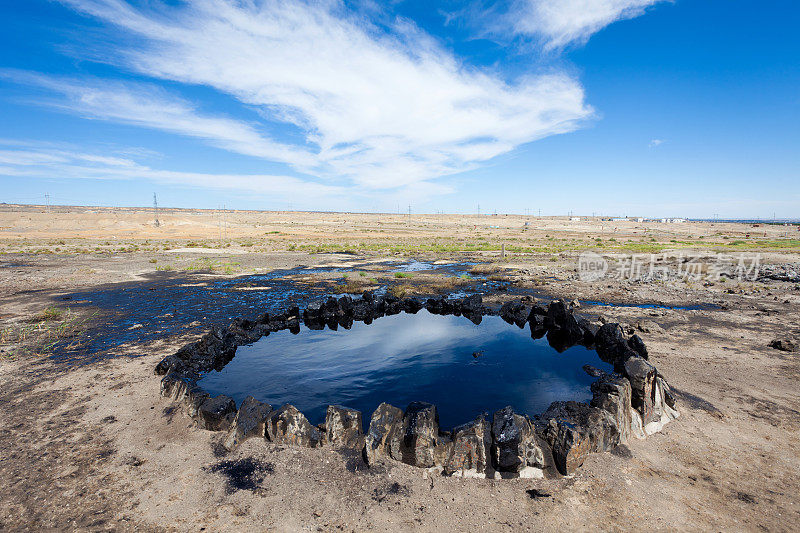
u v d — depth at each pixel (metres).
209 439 6.59
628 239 69.69
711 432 6.70
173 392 8.09
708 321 14.67
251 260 38.72
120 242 59.06
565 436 5.75
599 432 6.07
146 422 7.12
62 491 5.30
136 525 4.74
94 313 16.53
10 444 6.40
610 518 4.79
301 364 10.93
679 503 5.02
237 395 8.73
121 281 25.31
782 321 14.46
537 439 6.02
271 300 19.64
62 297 19.89
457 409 8.01
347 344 12.91
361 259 40.31
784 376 9.14
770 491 5.20
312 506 5.07
